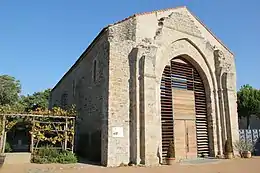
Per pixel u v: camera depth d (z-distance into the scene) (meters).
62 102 25.03
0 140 14.36
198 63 17.28
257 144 20.09
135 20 14.76
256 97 29.53
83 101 17.78
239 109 30.17
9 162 13.45
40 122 14.77
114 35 13.98
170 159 13.38
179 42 16.53
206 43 17.89
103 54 14.46
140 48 14.21
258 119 31.89
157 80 14.67
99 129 14.27
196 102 17.09
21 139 26.67
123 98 13.58
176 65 16.62
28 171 11.09
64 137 15.09
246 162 14.34
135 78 13.85
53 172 10.82
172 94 15.95
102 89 14.13
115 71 13.61
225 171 11.24
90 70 16.83
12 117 15.14
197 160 15.04
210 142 16.94
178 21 16.61
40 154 14.30
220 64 17.89
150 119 13.45
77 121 18.47
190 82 17.11
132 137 13.35
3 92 28.83
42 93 40.66
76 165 12.91
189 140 16.14
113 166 12.55
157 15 15.77
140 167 12.30
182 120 16.11
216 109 17.41
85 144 16.42
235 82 18.34
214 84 17.72
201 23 18.12
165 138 15.09
